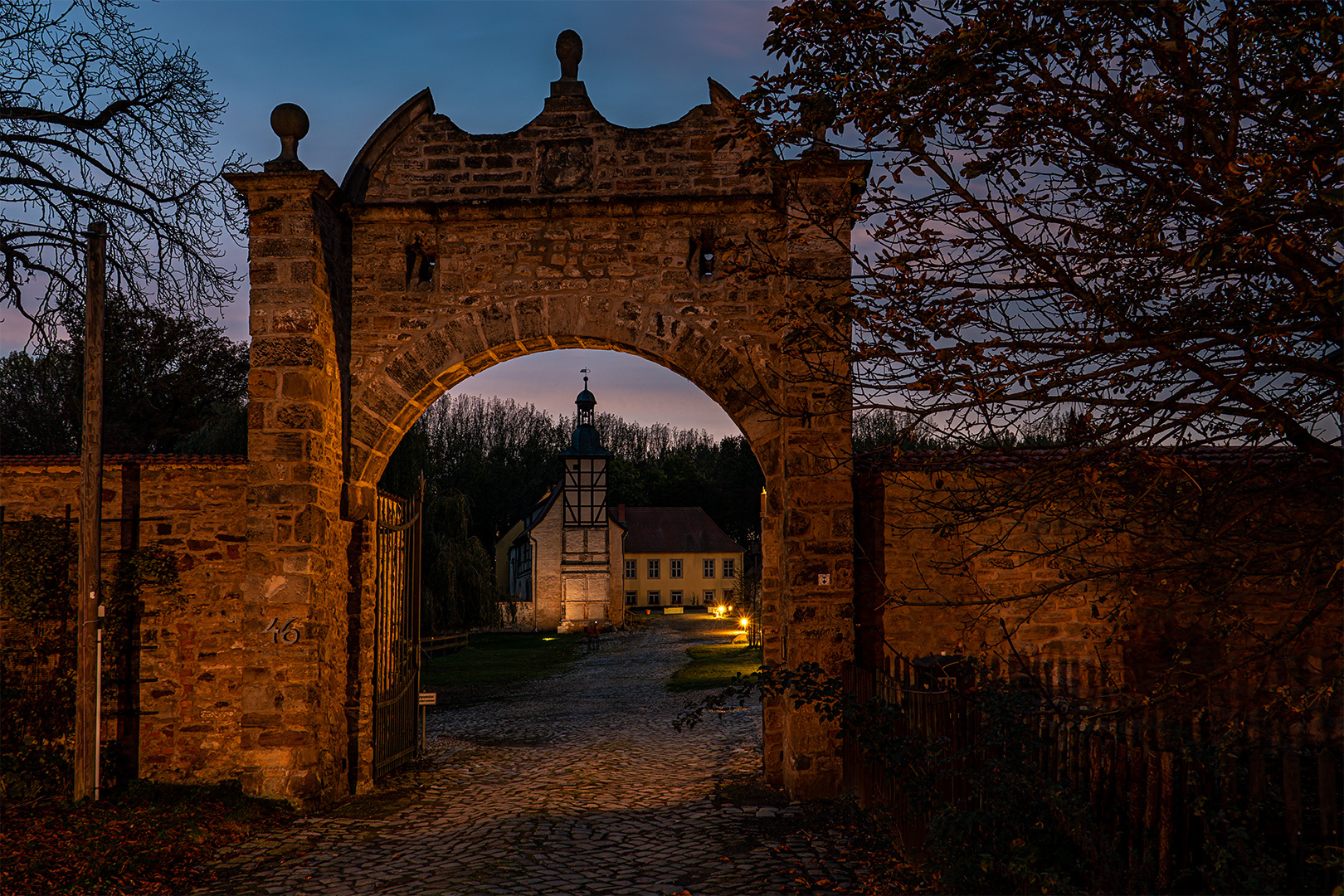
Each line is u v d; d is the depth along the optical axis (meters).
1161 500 5.02
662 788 10.30
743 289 10.14
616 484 73.25
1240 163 3.89
